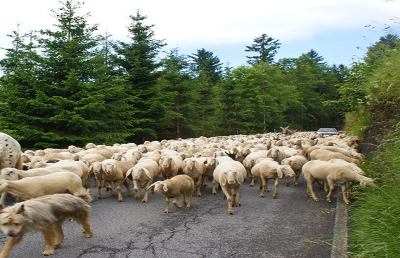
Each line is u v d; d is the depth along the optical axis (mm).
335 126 88062
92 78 31047
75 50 29453
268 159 12406
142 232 8070
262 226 8430
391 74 13289
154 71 39312
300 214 9414
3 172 9484
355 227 7500
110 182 11555
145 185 11430
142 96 38562
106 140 30469
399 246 5281
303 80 87688
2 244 7461
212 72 85188
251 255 6719
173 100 44531
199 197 11695
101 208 10188
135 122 36156
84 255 6789
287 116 79375
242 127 57250
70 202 7203
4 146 11352
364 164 12008
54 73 29016
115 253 6875
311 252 6816
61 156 14320
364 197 8789
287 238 7586
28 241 7523
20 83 27812
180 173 12727
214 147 17906
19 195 8555
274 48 100500
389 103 12656
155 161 12859
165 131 43375
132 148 17812
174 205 10500
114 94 32188
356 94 17688
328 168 10539
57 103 27453
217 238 7648
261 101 63062
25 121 27438
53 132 27609
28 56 28422
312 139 21938
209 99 55000
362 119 19203
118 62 38312
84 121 27562
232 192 10141
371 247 5633
